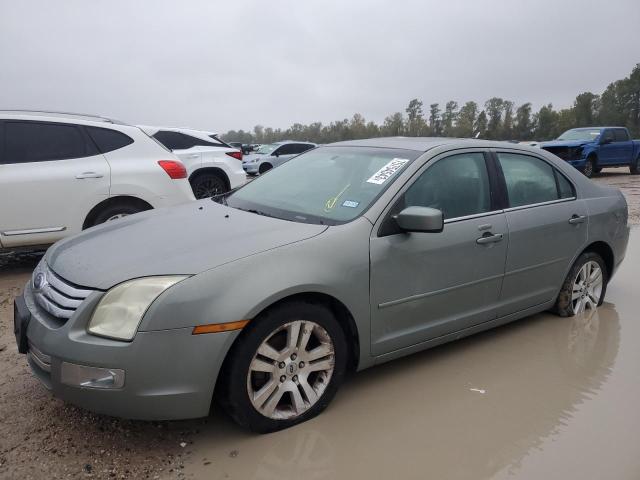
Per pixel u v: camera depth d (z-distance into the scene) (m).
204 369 2.53
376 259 3.11
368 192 3.38
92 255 2.88
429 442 2.82
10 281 5.52
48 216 5.51
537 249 4.10
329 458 2.66
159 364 2.46
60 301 2.63
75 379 2.47
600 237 4.67
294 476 2.52
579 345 4.13
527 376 3.60
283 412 2.88
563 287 4.57
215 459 2.62
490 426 2.99
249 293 2.60
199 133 10.52
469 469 2.62
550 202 4.29
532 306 4.26
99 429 2.83
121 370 2.43
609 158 17.81
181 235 3.04
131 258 2.75
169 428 2.87
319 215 3.32
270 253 2.76
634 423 3.06
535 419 3.08
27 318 2.78
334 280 2.91
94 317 2.51
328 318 2.93
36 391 3.21
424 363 3.76
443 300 3.52
